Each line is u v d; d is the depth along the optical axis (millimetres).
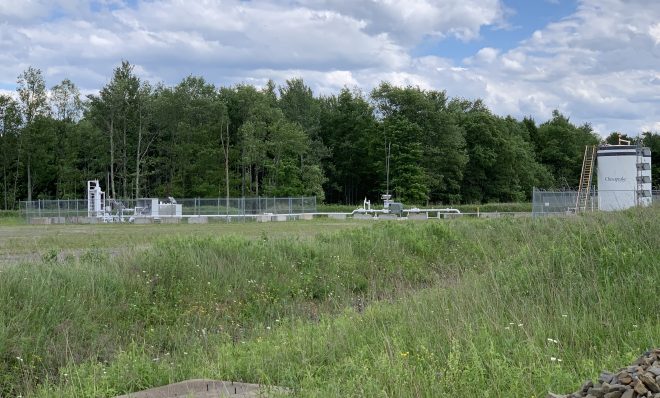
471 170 94312
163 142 80812
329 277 15805
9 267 12766
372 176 93750
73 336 10922
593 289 8945
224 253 16188
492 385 5695
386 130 83562
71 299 11930
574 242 11734
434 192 89250
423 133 87062
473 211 62219
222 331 11875
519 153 97312
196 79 80438
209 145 76938
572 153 114688
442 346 7191
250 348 9375
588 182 36094
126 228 37969
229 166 79562
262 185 80375
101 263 14516
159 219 47094
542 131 117625
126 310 12570
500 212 58438
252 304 13867
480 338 7203
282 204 50531
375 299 12969
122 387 7961
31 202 49875
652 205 19797
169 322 12602
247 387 7242
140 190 80312
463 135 93125
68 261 14516
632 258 9992
